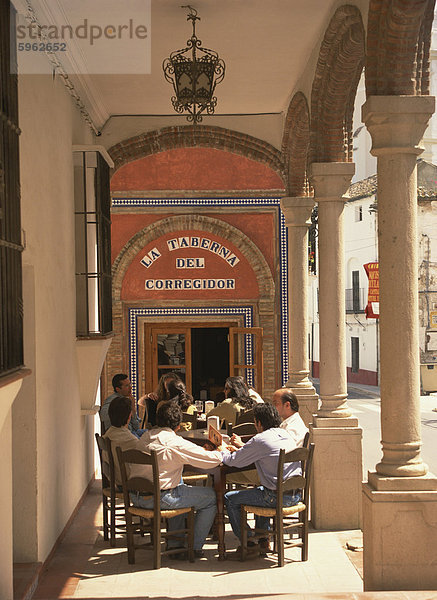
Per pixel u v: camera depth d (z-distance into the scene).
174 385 10.13
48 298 7.82
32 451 7.07
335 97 9.02
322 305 9.12
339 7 7.90
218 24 9.00
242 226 15.00
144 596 6.43
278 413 7.61
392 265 6.40
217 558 7.55
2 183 4.97
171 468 7.29
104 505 8.27
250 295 15.00
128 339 15.04
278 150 13.79
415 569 6.28
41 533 7.21
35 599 6.39
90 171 10.87
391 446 6.46
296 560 7.51
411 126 6.34
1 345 4.88
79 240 10.24
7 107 5.17
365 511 6.55
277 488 7.21
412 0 6.02
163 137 13.70
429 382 34.84
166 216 14.97
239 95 12.41
